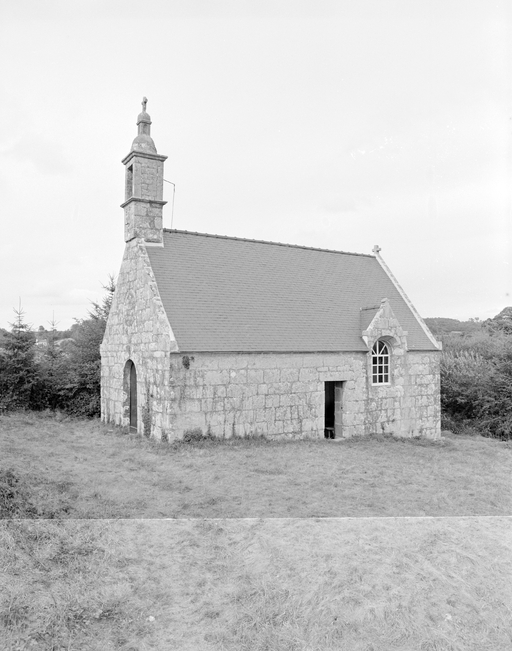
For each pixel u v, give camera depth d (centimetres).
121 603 704
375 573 798
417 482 1307
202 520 944
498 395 2650
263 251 2195
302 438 1881
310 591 746
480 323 4659
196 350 1661
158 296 1764
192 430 1667
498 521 1023
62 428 2022
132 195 1970
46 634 628
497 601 757
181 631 662
